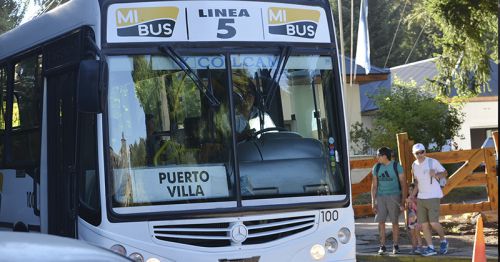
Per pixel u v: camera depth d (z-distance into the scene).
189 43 8.02
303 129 8.28
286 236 7.88
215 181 7.78
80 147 7.97
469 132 41.69
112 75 7.73
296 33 8.45
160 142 7.75
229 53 8.11
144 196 7.58
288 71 8.31
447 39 19.94
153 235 7.53
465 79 20.67
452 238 15.04
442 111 27.16
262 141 8.04
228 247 7.64
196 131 7.86
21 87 9.92
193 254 7.55
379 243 15.00
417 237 13.25
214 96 7.97
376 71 33.38
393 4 66.88
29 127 9.53
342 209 8.21
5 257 3.63
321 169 8.21
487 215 16.14
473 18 19.14
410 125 26.91
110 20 7.85
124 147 7.63
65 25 8.64
